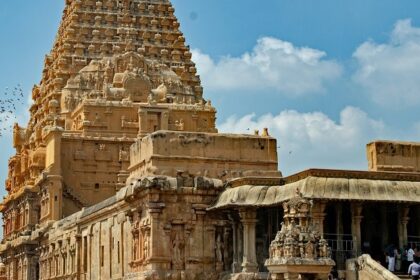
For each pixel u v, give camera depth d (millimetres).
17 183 142750
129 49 140125
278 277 45625
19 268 129125
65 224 102125
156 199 67438
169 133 70188
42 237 116312
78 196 118938
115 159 121125
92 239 87562
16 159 146250
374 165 69625
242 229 66875
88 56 139250
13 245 129000
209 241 68438
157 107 121688
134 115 124938
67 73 137625
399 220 62281
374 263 53000
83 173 120000
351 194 59562
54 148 118500
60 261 103812
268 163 72000
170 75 136375
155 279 66125
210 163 70438
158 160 69438
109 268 80000
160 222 67375
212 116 128375
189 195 68375
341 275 55344
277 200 62219
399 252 60469
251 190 64562
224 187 68875
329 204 64750
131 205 72062
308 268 44750
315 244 45812
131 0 145250
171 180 68000
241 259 66438
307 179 60469
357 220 60406
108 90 127500
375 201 59719
